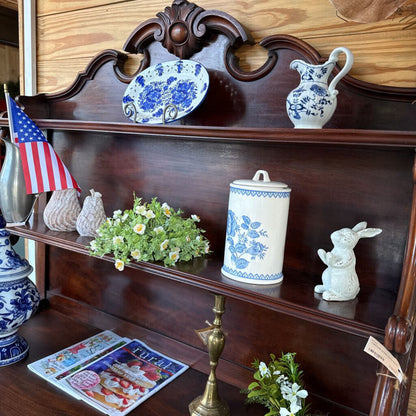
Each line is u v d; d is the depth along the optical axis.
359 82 0.72
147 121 0.93
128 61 1.04
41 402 0.87
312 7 0.79
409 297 0.55
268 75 0.83
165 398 0.90
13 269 1.01
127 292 1.12
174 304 1.03
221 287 0.71
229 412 0.83
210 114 0.91
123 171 1.06
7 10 2.38
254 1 0.85
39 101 1.14
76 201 1.02
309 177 0.81
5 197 1.01
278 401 0.77
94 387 0.92
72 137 1.14
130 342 1.10
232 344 0.95
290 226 0.84
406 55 0.71
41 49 1.20
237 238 0.72
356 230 0.69
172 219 0.85
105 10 1.06
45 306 1.29
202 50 0.91
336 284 0.67
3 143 1.09
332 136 0.61
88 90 1.08
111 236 0.84
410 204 0.71
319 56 0.76
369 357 0.78
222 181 0.91
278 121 0.83
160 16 0.92
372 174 0.74
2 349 0.99
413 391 0.80
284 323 0.87
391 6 0.58
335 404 0.83
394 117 0.72
